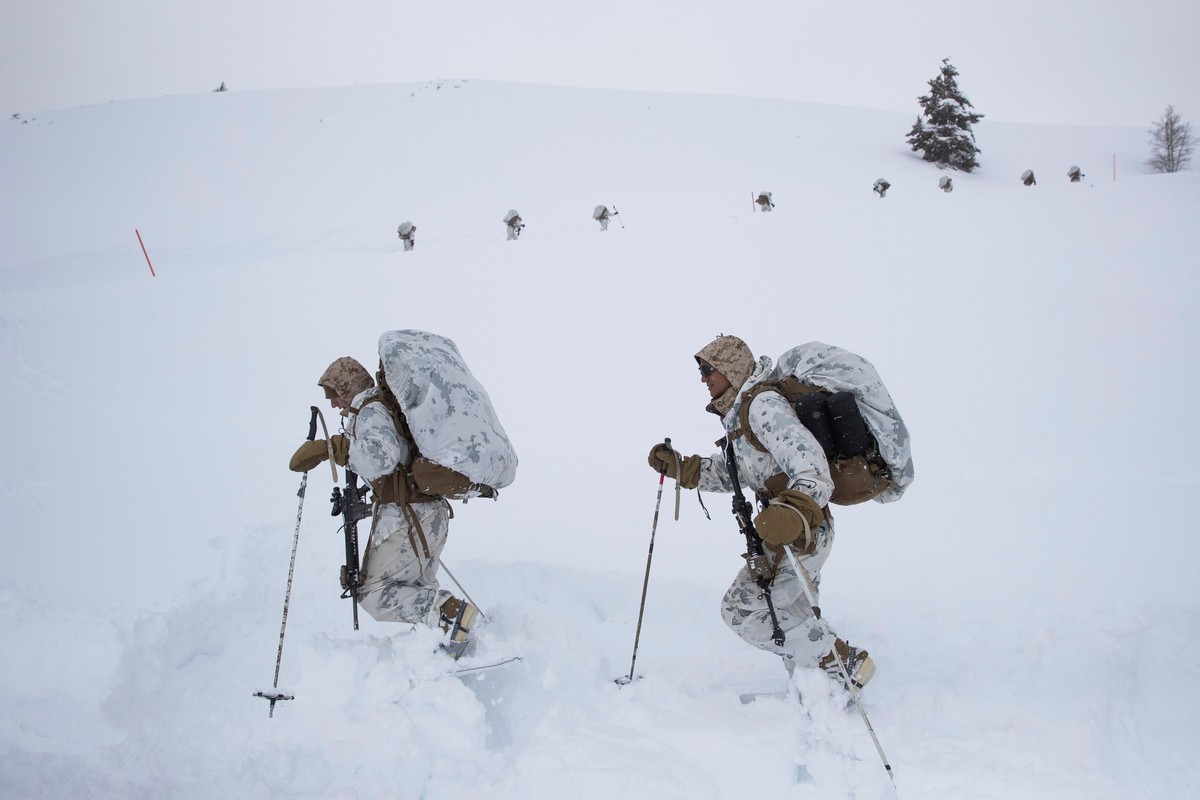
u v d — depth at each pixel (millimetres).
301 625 4441
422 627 3600
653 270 14891
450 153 40531
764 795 2957
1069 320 12125
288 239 28734
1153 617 4141
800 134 46688
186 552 5062
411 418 3494
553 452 7883
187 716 3498
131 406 9602
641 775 2930
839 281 14148
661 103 50344
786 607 3320
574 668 3664
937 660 3889
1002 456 7617
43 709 3402
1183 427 8375
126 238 29453
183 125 44500
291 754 3074
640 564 5195
